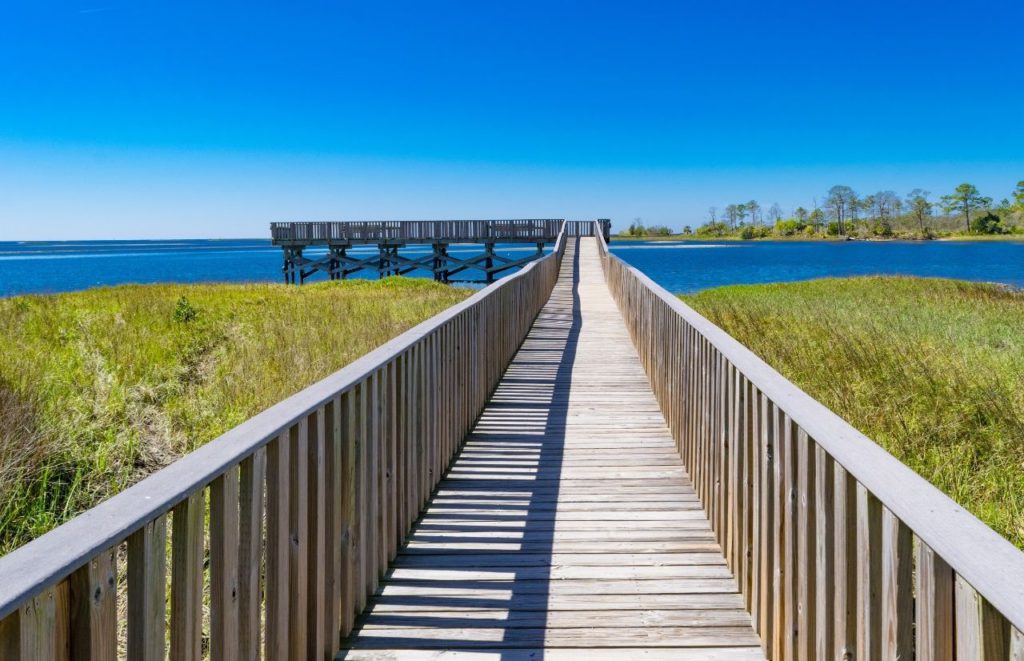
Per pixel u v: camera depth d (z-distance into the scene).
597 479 4.14
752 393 2.64
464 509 3.67
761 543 2.46
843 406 5.66
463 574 2.94
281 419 1.91
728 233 158.00
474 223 31.61
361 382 2.62
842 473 1.78
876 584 1.61
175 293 15.69
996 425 5.04
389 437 3.05
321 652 2.22
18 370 6.39
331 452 2.33
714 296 18.69
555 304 14.43
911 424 5.16
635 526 3.45
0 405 5.18
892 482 1.47
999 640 1.12
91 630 1.20
